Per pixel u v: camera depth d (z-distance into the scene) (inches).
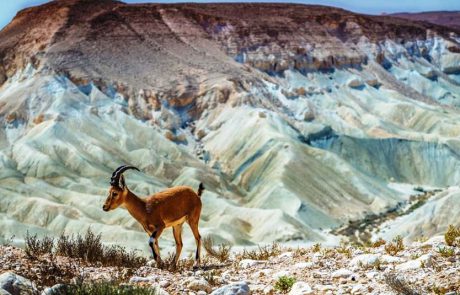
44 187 5329.7
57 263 711.1
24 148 5905.5
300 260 754.2
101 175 5698.8
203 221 5049.2
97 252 773.3
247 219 5022.1
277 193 5649.6
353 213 5659.5
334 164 6456.7
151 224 764.0
